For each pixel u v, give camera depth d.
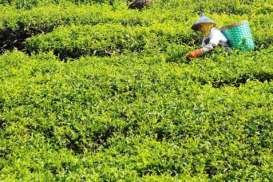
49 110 16.67
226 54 19.12
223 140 14.94
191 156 14.41
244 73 18.14
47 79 18.25
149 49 20.22
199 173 13.98
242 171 13.84
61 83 17.84
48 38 21.30
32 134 15.77
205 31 19.44
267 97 16.62
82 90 17.38
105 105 16.69
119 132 15.78
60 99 17.06
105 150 15.02
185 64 18.80
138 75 18.00
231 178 13.76
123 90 17.42
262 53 19.30
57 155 14.87
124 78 17.84
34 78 18.38
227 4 23.89
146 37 20.78
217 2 24.08
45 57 20.30
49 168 14.44
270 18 22.09
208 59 18.88
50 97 17.16
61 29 21.84
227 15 22.86
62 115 16.41
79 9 23.72
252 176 13.68
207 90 17.16
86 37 21.03
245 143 14.82
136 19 22.56
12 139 15.60
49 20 23.03
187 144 14.83
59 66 19.22
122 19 22.61
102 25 21.81
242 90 17.12
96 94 17.19
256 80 17.84
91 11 23.34
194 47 20.11
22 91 17.55
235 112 15.89
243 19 22.08
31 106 16.86
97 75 18.16
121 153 14.91
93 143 15.66
